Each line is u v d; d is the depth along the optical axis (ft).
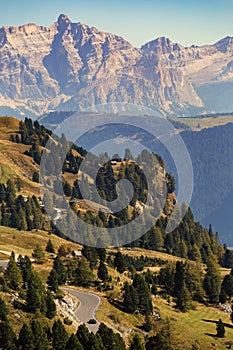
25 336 458.09
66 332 483.92
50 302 553.64
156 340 569.64
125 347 538.06
